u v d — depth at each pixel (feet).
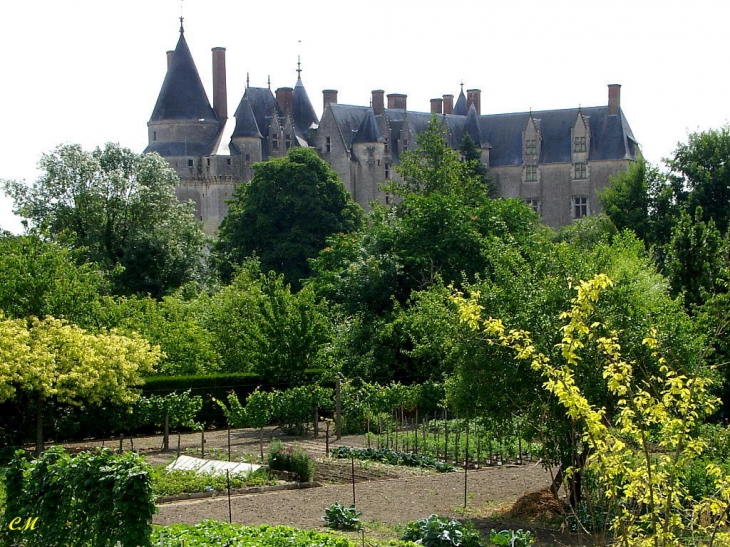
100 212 223.30
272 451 82.53
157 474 49.29
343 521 60.80
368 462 91.61
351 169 387.96
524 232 165.37
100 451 50.98
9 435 104.12
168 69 387.34
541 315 61.16
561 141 398.21
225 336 144.05
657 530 32.76
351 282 152.56
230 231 276.62
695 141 211.00
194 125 380.99
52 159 230.27
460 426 83.66
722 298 73.31
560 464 61.26
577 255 66.59
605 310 61.00
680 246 111.75
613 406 58.39
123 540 46.03
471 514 65.21
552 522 61.62
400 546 52.54
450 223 155.53
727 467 56.54
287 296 128.47
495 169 404.77
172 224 231.50
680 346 59.26
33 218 222.69
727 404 88.53
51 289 113.39
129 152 250.16
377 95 399.65
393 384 115.96
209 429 129.29
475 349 62.85
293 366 126.31
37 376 91.40
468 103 432.25
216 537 51.88
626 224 213.46
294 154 276.21
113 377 95.96
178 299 173.37
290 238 262.26
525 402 60.80
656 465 34.53
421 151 271.90
